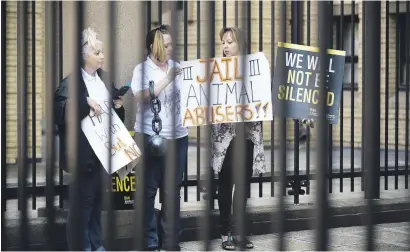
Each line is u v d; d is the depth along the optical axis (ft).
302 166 34.63
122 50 20.39
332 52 22.02
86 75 18.08
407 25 25.23
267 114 20.08
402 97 42.52
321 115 12.27
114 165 18.24
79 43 11.96
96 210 18.65
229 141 20.65
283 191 13.20
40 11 34.17
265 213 23.63
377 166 25.36
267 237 23.27
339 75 22.16
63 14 20.13
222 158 20.62
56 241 19.24
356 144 44.68
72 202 12.53
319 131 12.29
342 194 27.96
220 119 19.90
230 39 19.93
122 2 20.25
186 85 19.93
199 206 24.40
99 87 18.29
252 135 21.01
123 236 20.12
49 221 13.92
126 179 20.25
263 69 20.03
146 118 19.45
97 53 18.16
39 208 19.92
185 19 22.31
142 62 14.83
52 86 13.96
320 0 12.46
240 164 14.25
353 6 25.00
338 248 21.59
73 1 11.82
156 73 19.56
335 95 22.17
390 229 24.18
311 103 21.27
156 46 19.47
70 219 16.76
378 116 24.17
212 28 16.08
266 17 41.98
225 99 19.86
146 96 19.38
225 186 20.95
